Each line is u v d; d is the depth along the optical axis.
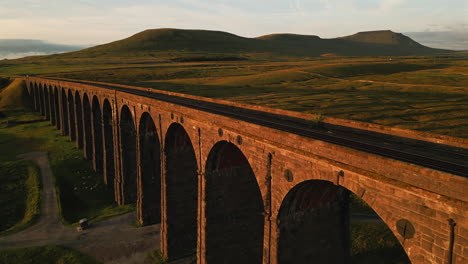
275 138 19.48
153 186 42.12
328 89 113.12
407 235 12.80
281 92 107.62
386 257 31.48
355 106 78.44
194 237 37.25
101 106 53.41
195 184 36.53
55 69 191.12
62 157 67.38
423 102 80.81
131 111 41.56
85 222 41.31
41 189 52.38
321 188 19.52
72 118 79.75
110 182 54.97
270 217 20.53
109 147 54.16
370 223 37.00
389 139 22.69
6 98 129.00
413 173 12.59
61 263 34.41
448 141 19.95
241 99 94.31
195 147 28.36
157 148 41.50
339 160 15.66
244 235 30.42
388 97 90.88
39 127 97.12
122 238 39.38
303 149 17.59
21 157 68.12
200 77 164.25
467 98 84.25
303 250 21.22
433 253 11.96
